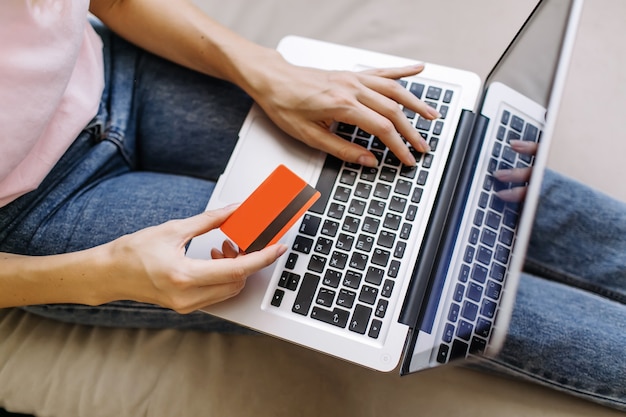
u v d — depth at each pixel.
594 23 0.95
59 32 0.61
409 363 0.58
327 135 0.68
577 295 0.74
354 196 0.67
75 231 0.71
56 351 0.79
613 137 0.89
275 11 0.97
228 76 0.76
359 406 0.75
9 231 0.71
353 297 0.63
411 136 0.67
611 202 0.78
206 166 0.81
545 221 0.78
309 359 0.78
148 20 0.76
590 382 0.68
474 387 0.74
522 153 0.56
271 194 0.62
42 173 0.68
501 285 0.50
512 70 0.65
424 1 0.96
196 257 0.66
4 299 0.66
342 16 0.96
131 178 0.78
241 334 0.78
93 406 0.75
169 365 0.77
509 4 0.94
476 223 0.60
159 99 0.80
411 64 0.74
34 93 0.60
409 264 0.63
